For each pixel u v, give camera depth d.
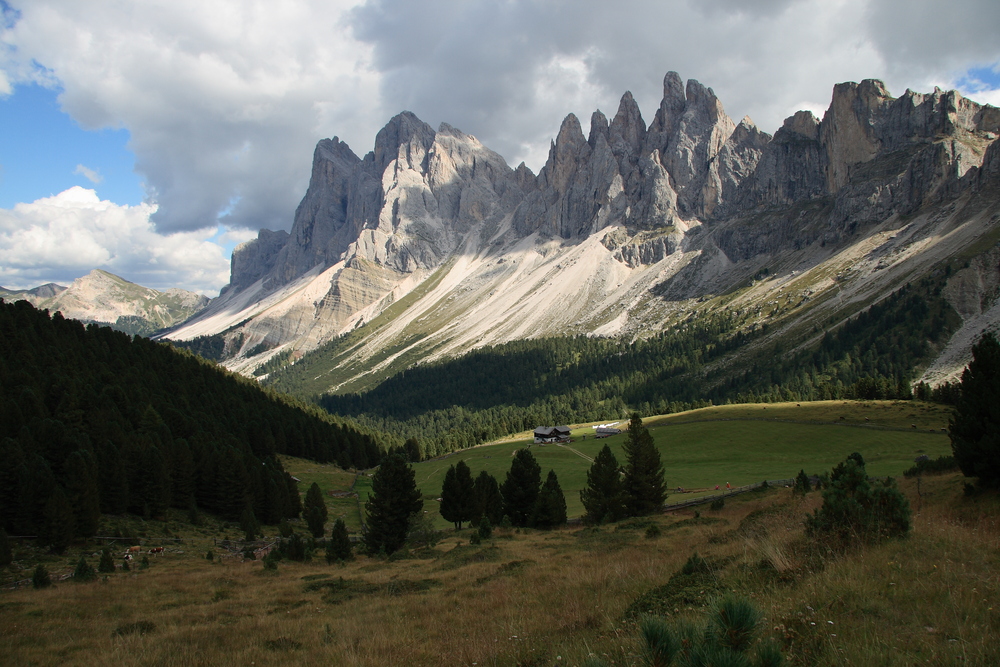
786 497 45.97
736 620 8.64
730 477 83.56
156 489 74.56
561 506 61.72
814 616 11.69
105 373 108.44
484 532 49.84
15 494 58.84
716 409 153.62
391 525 58.69
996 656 9.02
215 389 148.00
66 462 60.19
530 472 67.00
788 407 140.75
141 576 43.97
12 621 28.23
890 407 125.62
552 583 24.06
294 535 56.03
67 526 55.06
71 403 83.56
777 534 23.08
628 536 39.72
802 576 15.23
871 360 195.88
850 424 114.06
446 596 25.20
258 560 56.56
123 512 72.00
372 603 26.27
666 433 124.94
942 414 114.19
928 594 12.27
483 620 19.22
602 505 57.94
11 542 55.47
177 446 83.31
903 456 88.56
